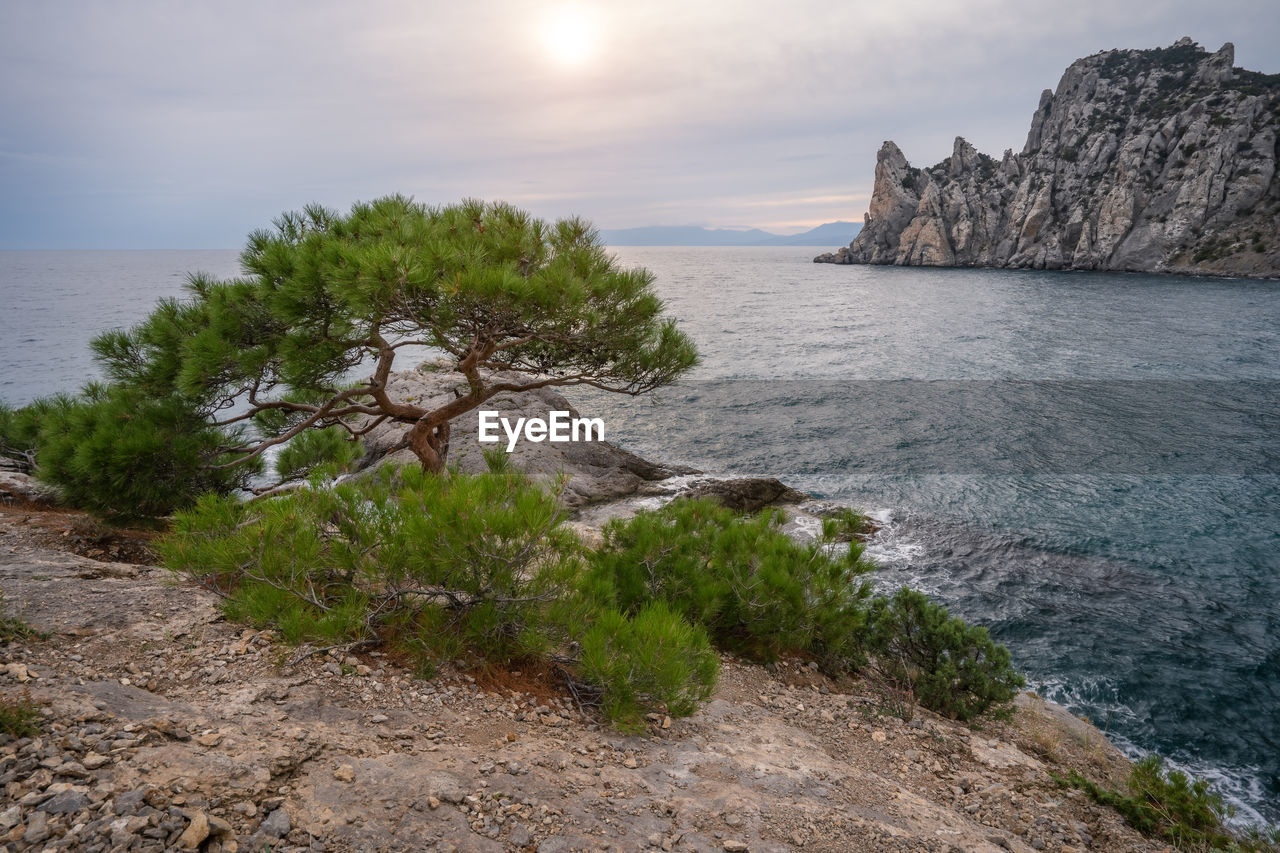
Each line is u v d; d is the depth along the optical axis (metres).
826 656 8.45
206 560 5.04
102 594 5.89
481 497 5.11
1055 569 17.30
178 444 8.60
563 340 8.65
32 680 3.91
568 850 3.40
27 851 2.54
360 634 5.30
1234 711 11.42
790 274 197.12
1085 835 5.00
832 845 3.96
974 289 119.75
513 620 5.55
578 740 4.88
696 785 4.55
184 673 4.59
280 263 7.77
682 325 82.19
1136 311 81.19
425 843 3.22
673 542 7.91
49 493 10.98
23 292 128.38
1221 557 18.08
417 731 4.39
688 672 5.13
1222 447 29.69
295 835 3.06
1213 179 131.25
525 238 8.20
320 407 9.86
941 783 5.60
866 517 20.80
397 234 8.18
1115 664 12.84
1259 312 76.69
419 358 48.53
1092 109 171.12
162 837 2.76
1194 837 5.45
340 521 5.31
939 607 8.32
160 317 8.70
